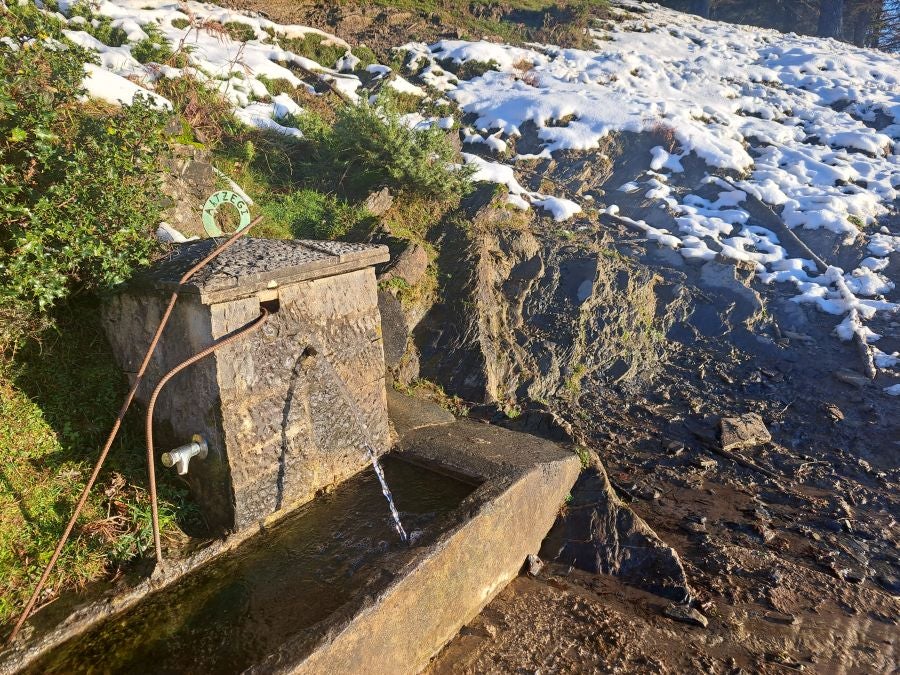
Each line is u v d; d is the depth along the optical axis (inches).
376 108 291.0
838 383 268.4
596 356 270.4
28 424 133.6
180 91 260.5
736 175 397.1
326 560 132.8
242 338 131.7
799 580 168.6
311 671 100.5
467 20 567.5
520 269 287.1
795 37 677.3
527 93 439.5
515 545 155.9
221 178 229.3
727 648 143.3
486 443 179.3
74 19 285.7
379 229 254.5
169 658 110.3
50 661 107.5
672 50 598.5
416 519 144.3
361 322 162.1
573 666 133.1
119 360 148.4
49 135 141.4
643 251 330.3
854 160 425.4
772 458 228.4
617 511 174.4
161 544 131.4
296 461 147.5
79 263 142.8
